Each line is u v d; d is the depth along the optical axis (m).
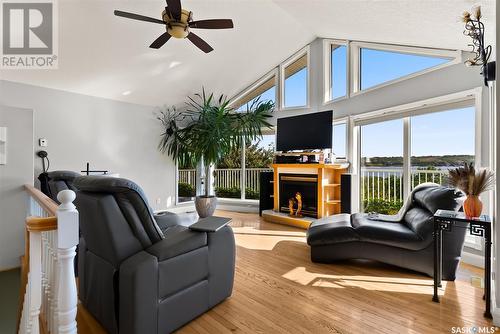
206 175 6.22
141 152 5.62
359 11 3.09
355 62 4.71
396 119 4.03
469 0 2.05
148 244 1.72
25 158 2.97
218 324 1.83
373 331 1.75
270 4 4.12
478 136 2.99
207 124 5.28
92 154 4.86
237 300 2.16
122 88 4.92
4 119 2.85
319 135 4.71
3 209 2.85
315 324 1.83
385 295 2.24
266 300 2.16
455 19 2.45
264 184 5.62
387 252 2.74
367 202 4.52
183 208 6.41
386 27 3.32
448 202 2.41
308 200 4.93
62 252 1.00
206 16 4.02
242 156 6.38
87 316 1.94
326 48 5.22
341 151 4.95
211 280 2.01
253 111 5.70
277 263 2.99
